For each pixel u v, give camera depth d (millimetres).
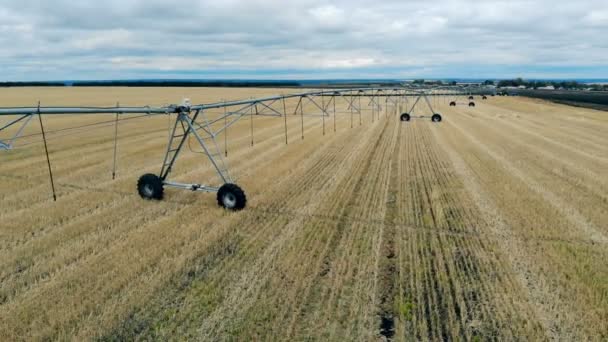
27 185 12930
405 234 9328
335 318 6113
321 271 7516
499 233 9391
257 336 5668
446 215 10617
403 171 15508
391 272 7562
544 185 13547
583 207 11250
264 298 6566
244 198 10609
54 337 5617
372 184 13609
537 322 6082
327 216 10391
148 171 15156
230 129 28047
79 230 9211
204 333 5727
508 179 14320
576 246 8672
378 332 5832
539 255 8234
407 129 28172
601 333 5848
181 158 17594
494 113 41375
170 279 7102
